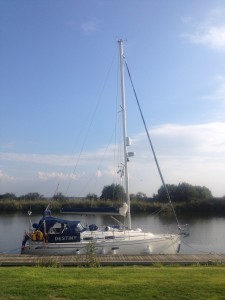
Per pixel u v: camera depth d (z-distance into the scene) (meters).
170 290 9.23
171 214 50.97
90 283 9.92
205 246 26.55
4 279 10.37
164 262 15.20
